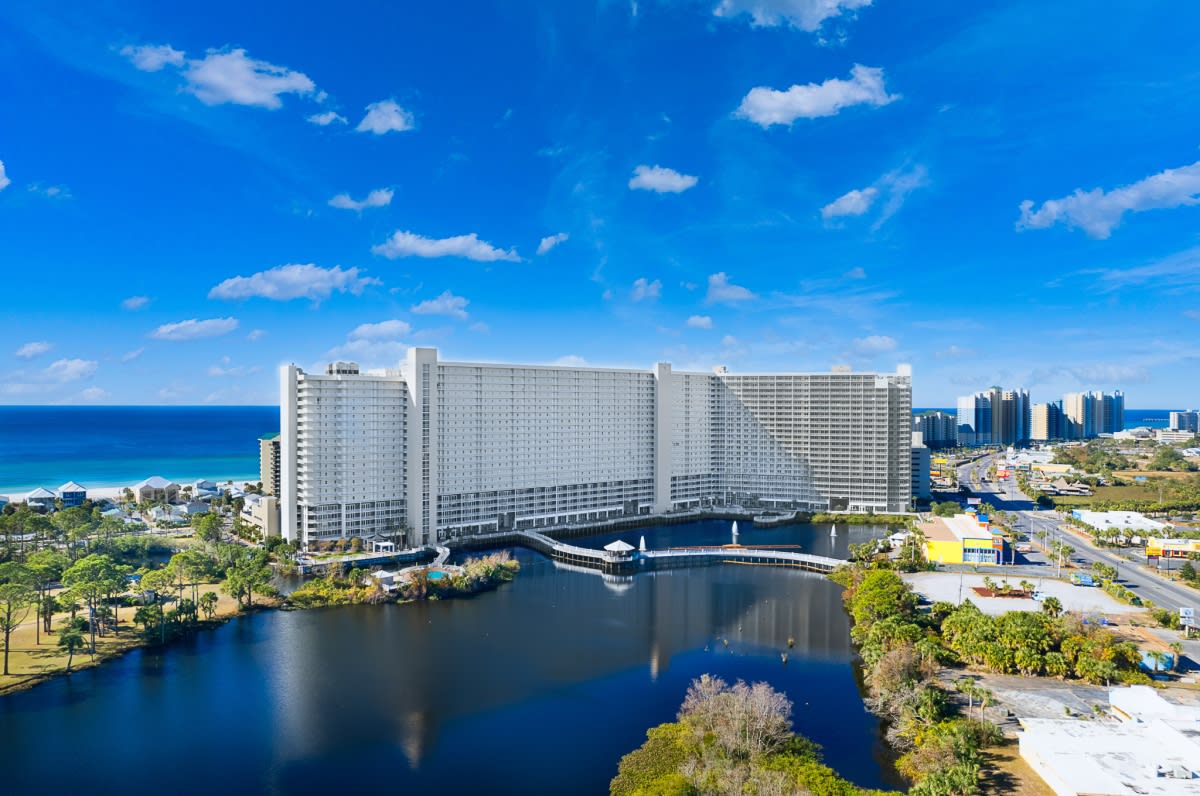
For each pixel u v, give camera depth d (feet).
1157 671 544.21
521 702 522.47
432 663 596.70
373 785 411.95
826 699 525.75
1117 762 380.58
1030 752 406.21
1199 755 379.35
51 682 546.26
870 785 406.41
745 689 468.34
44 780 412.36
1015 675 534.78
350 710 506.07
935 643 558.15
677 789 365.61
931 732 426.92
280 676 564.30
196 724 482.28
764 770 392.06
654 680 564.30
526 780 418.31
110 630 648.38
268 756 441.68
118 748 449.06
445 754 447.42
